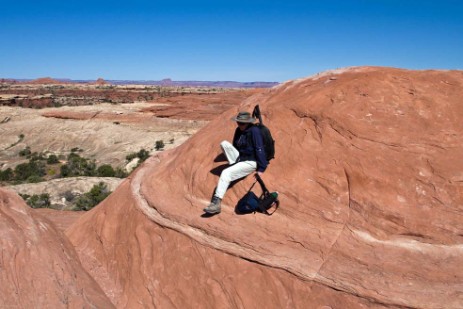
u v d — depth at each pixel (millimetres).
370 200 5680
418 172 5707
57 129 75188
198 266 6098
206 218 6543
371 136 6195
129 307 6488
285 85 8617
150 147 63062
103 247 8016
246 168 6207
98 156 62594
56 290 5527
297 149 6582
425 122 6207
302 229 5789
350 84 7020
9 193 7352
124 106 87125
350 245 5391
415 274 4832
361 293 4723
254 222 6145
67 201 32031
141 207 7680
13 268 5344
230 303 5551
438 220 5316
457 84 6672
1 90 172625
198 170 7488
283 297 5191
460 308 4355
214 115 82688
